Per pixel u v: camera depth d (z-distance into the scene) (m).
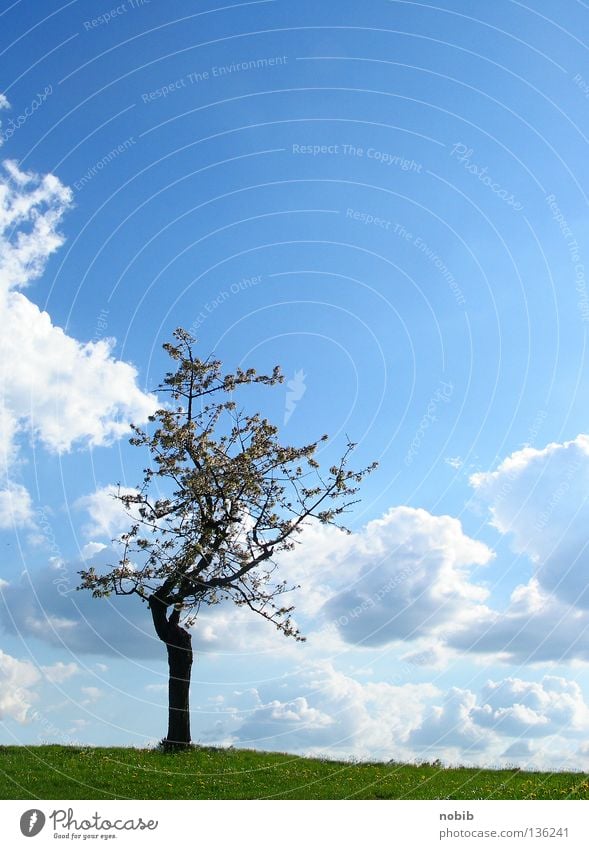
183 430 27.62
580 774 24.72
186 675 27.95
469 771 26.06
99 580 26.27
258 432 28.81
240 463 27.84
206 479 27.39
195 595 27.95
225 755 27.25
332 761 27.75
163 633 27.78
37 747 27.95
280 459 28.52
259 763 26.14
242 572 27.64
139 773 23.59
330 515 27.92
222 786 22.33
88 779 22.64
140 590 27.38
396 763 27.47
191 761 25.53
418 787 22.62
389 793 21.83
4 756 26.20
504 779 24.30
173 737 27.59
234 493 27.66
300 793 21.61
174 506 27.53
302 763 26.75
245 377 29.86
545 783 23.31
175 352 29.53
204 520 27.81
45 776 23.00
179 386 29.39
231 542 28.22
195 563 27.84
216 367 29.70
